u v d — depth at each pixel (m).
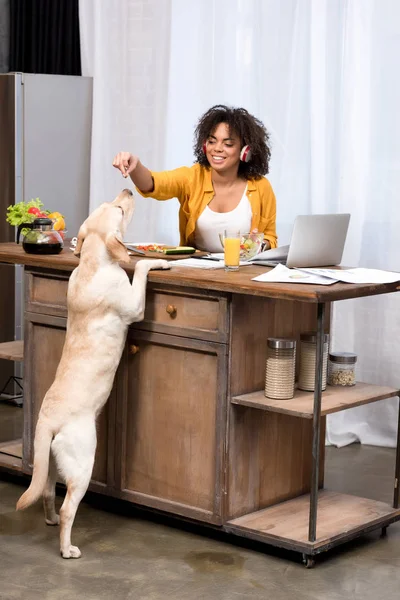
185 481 3.58
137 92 5.28
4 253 3.98
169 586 3.19
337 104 4.73
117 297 3.46
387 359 4.78
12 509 3.85
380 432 4.89
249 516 3.56
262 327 3.52
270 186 4.45
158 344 3.60
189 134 5.14
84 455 3.40
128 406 3.71
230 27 4.95
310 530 3.32
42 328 3.95
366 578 3.30
